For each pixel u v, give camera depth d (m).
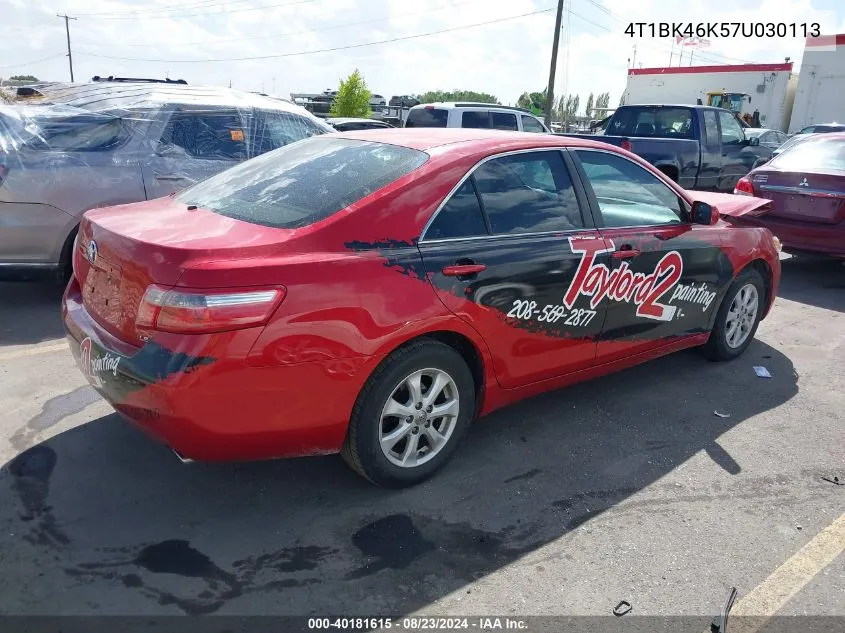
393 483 3.27
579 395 4.53
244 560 2.81
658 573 2.84
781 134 20.62
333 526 3.05
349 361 2.88
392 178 3.21
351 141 3.79
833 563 2.94
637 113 12.98
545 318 3.63
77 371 4.48
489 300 3.34
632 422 4.17
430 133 3.81
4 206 5.24
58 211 5.43
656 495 3.41
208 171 6.18
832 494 3.48
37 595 2.56
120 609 2.52
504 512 3.21
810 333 6.05
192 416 2.65
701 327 4.77
